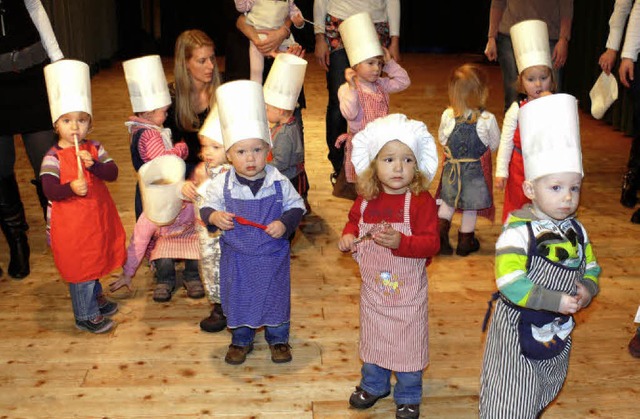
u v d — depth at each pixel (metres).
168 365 3.08
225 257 2.95
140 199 3.61
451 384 2.96
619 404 2.83
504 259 2.21
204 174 3.33
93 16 10.27
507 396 2.32
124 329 3.37
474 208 3.99
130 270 3.55
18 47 3.61
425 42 13.00
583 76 7.72
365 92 4.39
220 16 12.36
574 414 2.76
